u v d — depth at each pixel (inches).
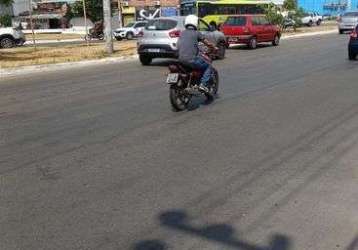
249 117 412.8
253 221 213.0
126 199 238.8
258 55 996.6
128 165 290.8
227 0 1898.4
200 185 255.8
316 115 416.8
